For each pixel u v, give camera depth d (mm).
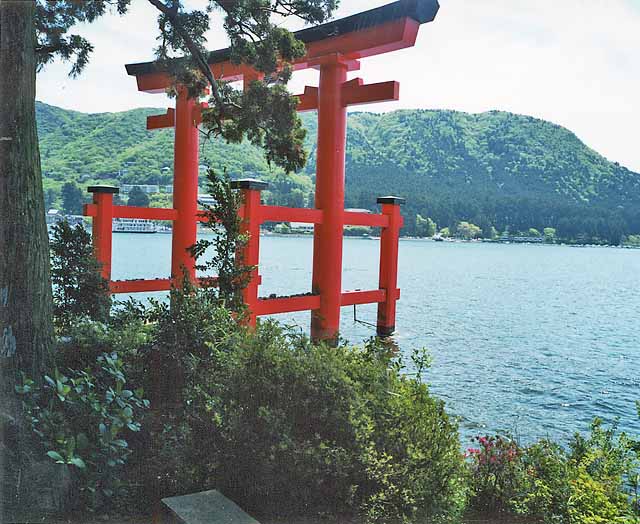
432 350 20094
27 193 5676
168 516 4758
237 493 5117
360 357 5988
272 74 13047
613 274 69750
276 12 11969
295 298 17078
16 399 5129
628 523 5484
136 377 6543
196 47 11977
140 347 6824
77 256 9914
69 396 5172
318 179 17859
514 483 6051
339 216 17922
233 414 5199
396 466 5188
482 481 6070
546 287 50312
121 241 76562
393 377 5770
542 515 5766
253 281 15539
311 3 11719
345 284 44469
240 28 11914
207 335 6836
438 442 5508
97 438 5047
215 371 6180
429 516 5273
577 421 13266
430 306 33594
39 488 4586
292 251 85062
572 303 39281
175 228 19406
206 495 4953
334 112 17469
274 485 5000
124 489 5012
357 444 5070
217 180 9367
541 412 13758
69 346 6695
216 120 12922
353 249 97500
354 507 5070
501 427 12336
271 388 5145
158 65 12711
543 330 26844
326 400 5141
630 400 15195
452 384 15734
